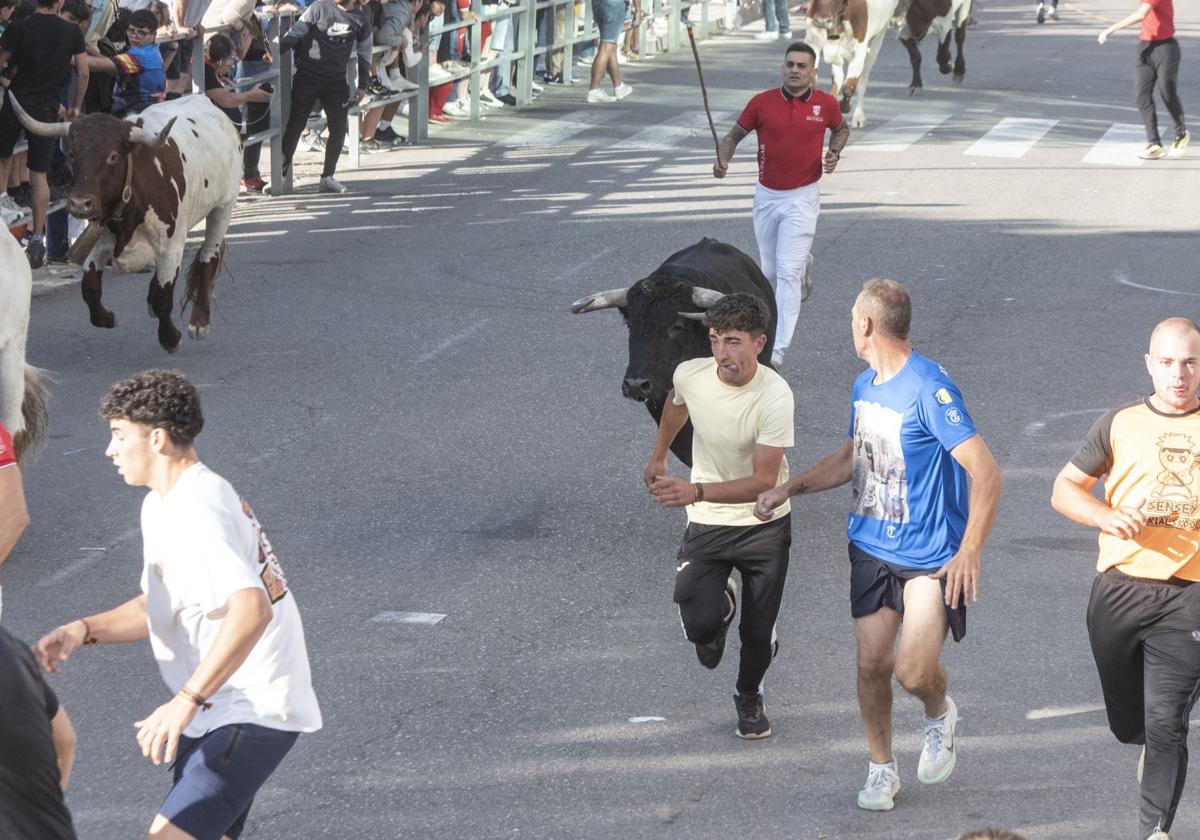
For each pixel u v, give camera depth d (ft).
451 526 38.65
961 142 96.73
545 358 53.52
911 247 69.92
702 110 109.29
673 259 39.52
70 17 60.95
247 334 56.24
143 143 49.88
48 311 58.70
